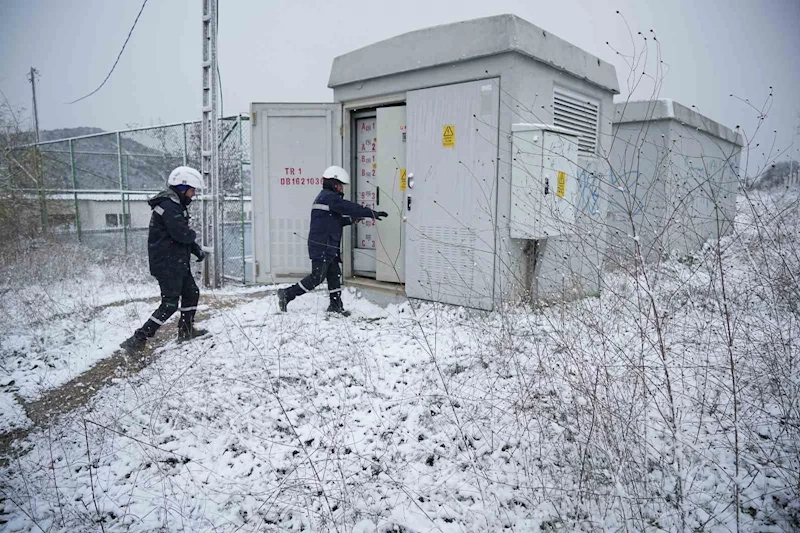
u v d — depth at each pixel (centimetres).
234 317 679
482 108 604
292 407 436
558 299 507
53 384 510
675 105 977
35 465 375
